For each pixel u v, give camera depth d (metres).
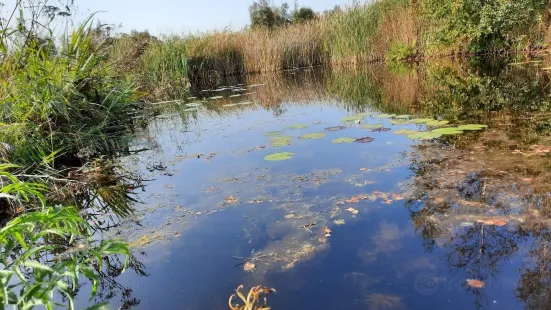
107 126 4.85
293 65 12.72
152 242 2.07
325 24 12.72
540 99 4.86
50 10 4.12
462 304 1.39
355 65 11.96
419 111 4.87
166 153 3.99
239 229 2.14
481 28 10.22
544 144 2.98
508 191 2.23
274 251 1.87
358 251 1.80
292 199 2.46
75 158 3.99
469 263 1.62
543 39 9.55
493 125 3.70
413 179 2.57
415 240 1.84
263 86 9.58
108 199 2.80
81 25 4.50
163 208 2.53
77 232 1.28
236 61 12.17
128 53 7.55
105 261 1.93
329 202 2.36
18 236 1.13
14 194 2.72
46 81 3.84
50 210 1.25
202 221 2.28
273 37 12.64
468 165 2.71
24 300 1.02
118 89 5.44
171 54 9.86
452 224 1.95
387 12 12.00
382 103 5.85
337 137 3.89
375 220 2.08
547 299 1.37
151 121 6.04
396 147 3.33
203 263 1.83
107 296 1.62
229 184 2.85
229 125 5.20
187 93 9.46
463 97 5.53
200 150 3.98
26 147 3.35
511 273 1.53
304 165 3.10
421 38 11.57
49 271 1.14
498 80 6.79
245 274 1.71
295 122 4.96
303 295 1.51
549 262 1.58
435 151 3.09
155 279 1.73
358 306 1.42
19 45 4.03
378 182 2.59
